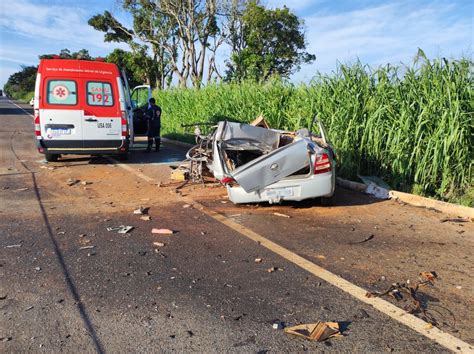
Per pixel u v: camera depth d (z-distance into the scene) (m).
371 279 4.36
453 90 7.82
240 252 5.08
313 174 6.72
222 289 4.11
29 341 3.22
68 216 6.50
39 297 3.90
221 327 3.44
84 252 5.01
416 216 6.68
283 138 8.16
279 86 12.17
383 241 5.51
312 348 3.17
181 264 4.71
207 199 7.70
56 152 10.65
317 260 4.85
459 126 7.63
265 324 3.49
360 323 3.52
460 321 3.57
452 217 6.63
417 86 8.46
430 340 3.28
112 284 4.19
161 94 20.80
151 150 14.70
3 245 5.19
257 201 6.74
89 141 10.78
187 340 3.26
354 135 9.23
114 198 7.72
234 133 7.50
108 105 10.88
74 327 3.42
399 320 3.57
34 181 9.05
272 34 32.34
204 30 32.25
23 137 17.94
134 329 3.40
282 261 4.82
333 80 9.91
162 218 6.48
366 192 8.18
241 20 32.03
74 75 10.61
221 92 15.44
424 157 7.88
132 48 38.09
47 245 5.21
